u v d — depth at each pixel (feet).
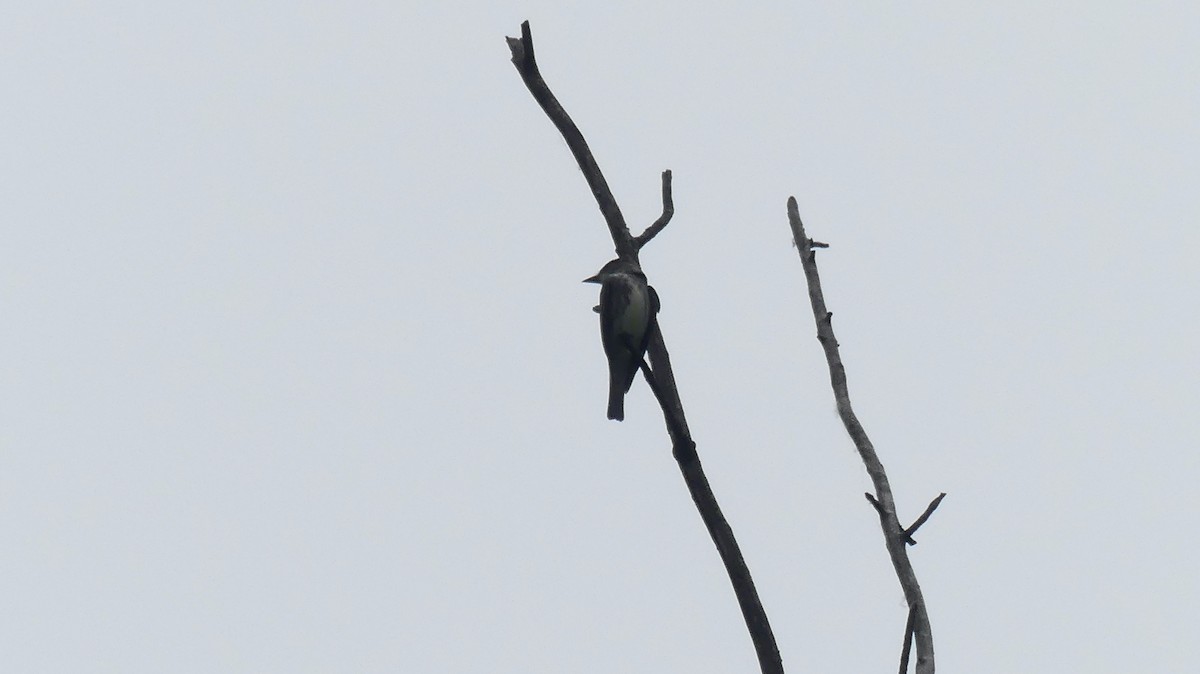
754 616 35.55
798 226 39.45
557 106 41.50
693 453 36.11
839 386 36.99
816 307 38.04
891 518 35.01
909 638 33.22
